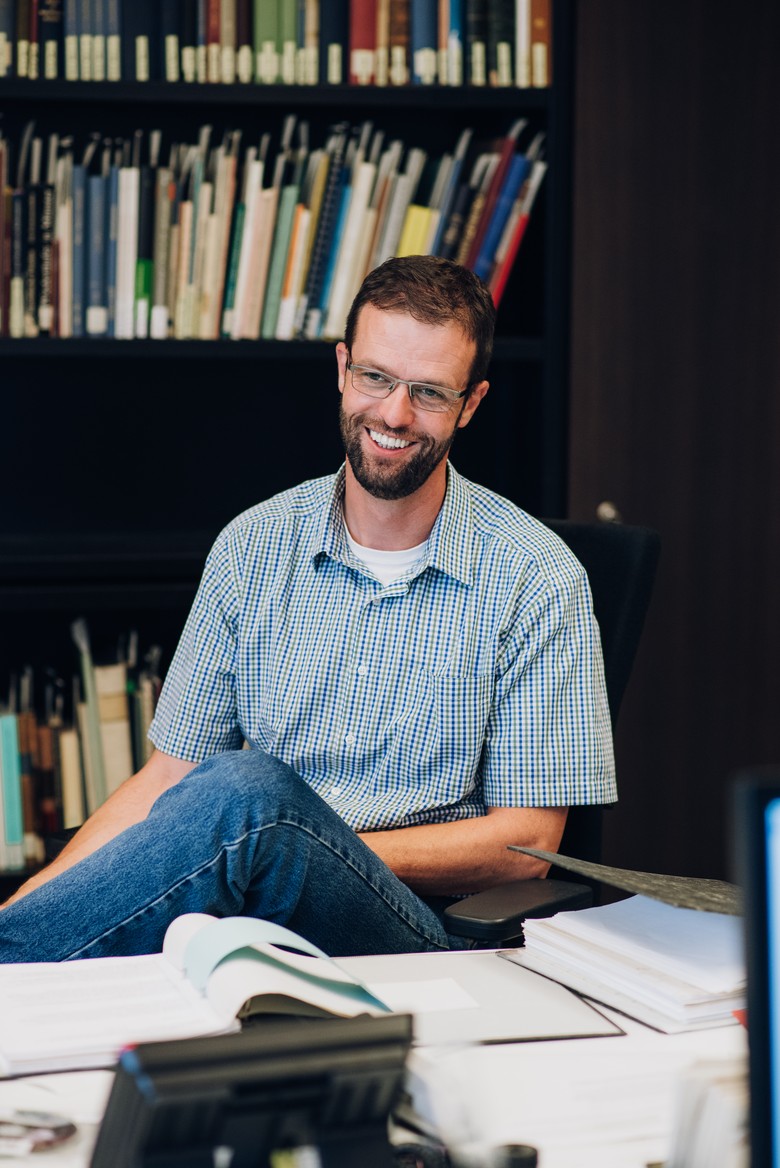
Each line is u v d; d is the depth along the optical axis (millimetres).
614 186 2688
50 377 2895
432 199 2672
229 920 1188
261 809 1421
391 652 1876
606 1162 902
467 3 2619
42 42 2508
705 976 1172
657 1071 1051
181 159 2619
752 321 2770
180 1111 771
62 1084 1004
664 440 2762
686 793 2846
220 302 2602
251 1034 826
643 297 2723
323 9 2576
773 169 2744
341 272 2627
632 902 1371
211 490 2982
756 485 2805
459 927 1449
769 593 2832
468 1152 893
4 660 2869
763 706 2855
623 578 1979
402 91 2600
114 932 1379
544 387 2725
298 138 2848
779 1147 652
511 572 1876
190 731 1965
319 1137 815
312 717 1893
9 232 2533
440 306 1790
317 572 1928
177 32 2543
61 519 2934
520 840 1803
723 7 2689
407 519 1875
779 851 656
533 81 2654
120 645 2807
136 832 1432
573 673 1864
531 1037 1123
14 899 1685
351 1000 1113
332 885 1535
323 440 3008
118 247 2562
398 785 1873
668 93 2688
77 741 2646
